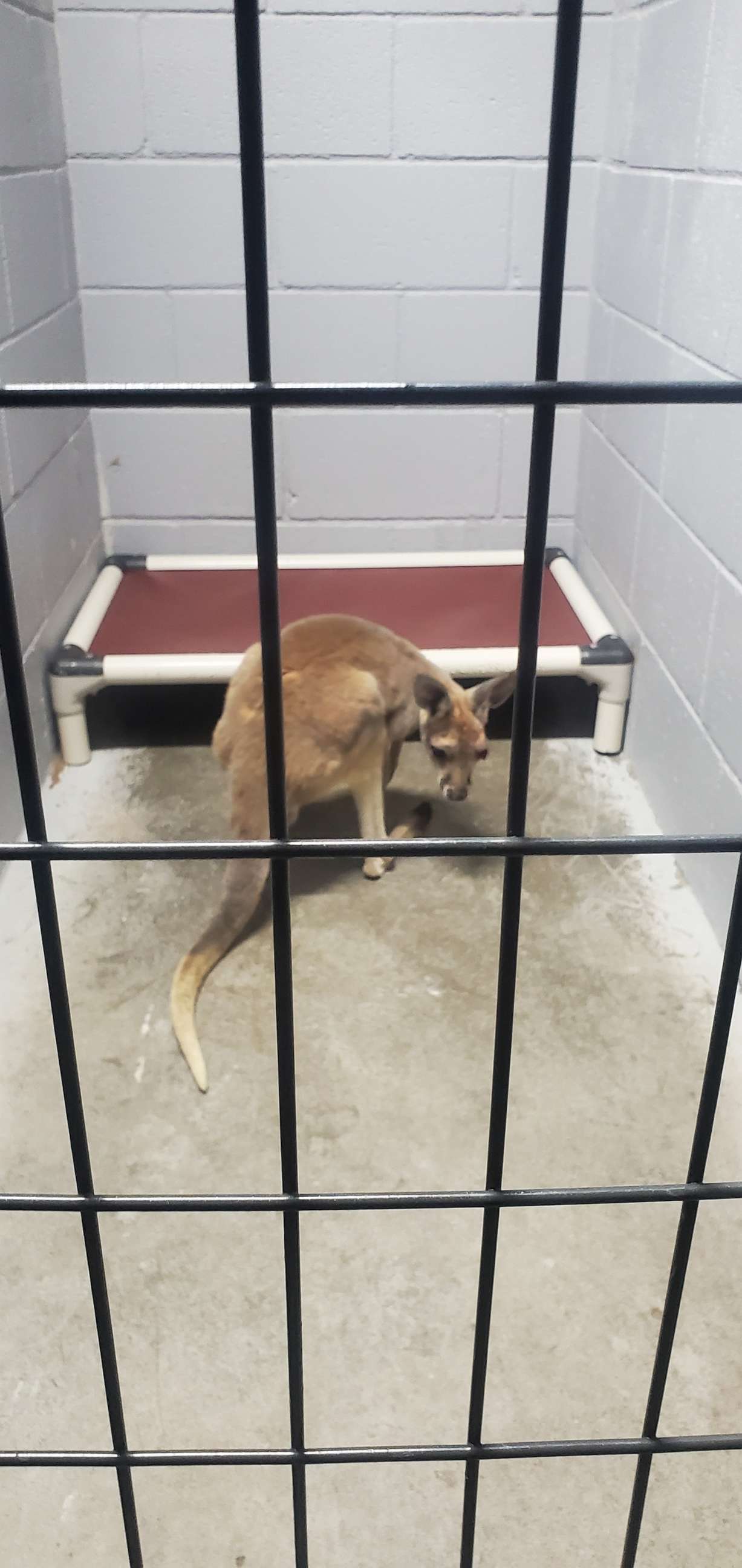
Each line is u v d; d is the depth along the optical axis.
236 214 2.58
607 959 1.87
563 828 2.23
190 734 2.59
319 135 2.50
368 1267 1.35
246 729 1.91
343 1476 1.15
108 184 2.53
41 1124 1.54
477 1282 1.33
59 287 2.45
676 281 2.00
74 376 2.59
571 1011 1.75
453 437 2.83
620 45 2.34
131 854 0.60
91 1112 1.56
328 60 2.43
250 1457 0.77
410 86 2.46
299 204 2.57
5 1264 1.35
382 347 2.74
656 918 1.97
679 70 1.95
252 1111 1.56
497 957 1.88
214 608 2.67
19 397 0.51
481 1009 1.76
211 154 2.52
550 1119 1.55
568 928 1.94
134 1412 1.19
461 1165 1.48
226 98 2.46
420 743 2.60
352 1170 1.47
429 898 2.03
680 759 2.09
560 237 0.48
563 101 0.45
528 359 2.77
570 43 0.44
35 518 2.25
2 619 0.54
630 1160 1.49
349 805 2.35
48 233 2.35
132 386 0.51
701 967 1.85
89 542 2.74
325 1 2.37
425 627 2.57
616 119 2.39
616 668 2.40
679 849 0.61
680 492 2.03
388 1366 1.24
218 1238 1.38
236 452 2.83
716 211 1.78
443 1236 1.39
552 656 2.39
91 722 2.61
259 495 0.52
